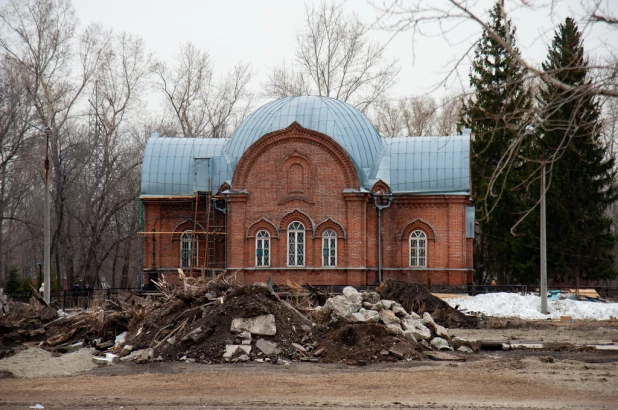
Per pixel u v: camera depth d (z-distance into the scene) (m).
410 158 54.47
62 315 33.28
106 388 19.55
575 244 61.38
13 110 57.47
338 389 19.22
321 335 25.59
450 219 52.94
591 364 23.33
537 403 17.44
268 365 23.34
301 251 52.53
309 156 52.47
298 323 25.83
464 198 52.91
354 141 54.09
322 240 52.34
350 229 52.00
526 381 20.22
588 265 62.38
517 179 60.50
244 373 21.80
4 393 18.91
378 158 54.56
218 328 25.03
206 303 27.89
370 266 53.00
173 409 16.80
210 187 55.06
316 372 22.03
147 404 17.41
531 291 54.28
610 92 12.77
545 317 41.34
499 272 71.50
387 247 53.44
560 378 20.67
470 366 23.08
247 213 52.72
